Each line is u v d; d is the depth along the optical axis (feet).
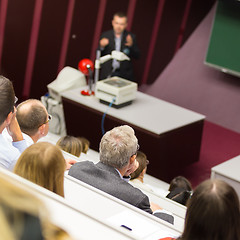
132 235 2.50
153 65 22.84
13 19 19.95
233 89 21.30
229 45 20.72
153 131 15.72
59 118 18.17
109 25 22.24
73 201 3.71
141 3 22.09
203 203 2.91
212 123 21.65
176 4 21.98
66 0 20.66
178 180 10.66
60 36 21.18
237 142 20.54
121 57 17.11
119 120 16.35
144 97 17.93
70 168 6.14
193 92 22.13
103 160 6.68
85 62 17.35
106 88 16.66
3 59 20.38
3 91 5.20
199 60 21.94
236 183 14.14
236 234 2.96
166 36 22.41
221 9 20.53
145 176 16.22
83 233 2.42
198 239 2.97
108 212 3.56
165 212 5.82
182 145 16.83
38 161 3.78
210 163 18.81
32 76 21.26
